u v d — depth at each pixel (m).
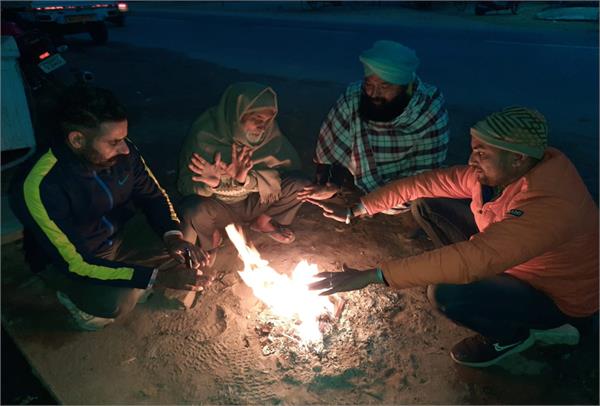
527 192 1.84
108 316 2.32
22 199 1.98
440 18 17.30
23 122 4.29
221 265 2.97
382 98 2.76
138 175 2.50
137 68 8.64
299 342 2.38
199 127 2.81
